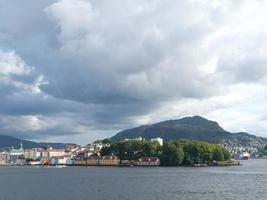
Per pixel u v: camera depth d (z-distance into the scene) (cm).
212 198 15150
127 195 16138
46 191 18100
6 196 16050
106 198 15188
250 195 16138
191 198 15125
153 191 17788
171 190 18188
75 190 18475
